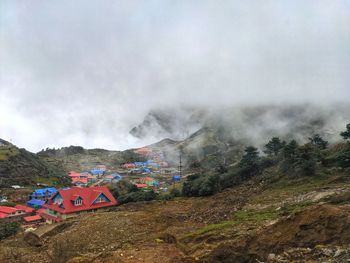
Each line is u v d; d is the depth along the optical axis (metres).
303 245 14.51
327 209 15.58
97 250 23.30
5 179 101.50
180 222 33.25
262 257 14.53
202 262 15.70
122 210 44.16
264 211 30.64
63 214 51.72
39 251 23.77
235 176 53.59
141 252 19.11
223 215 33.41
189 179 58.25
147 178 111.81
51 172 122.25
